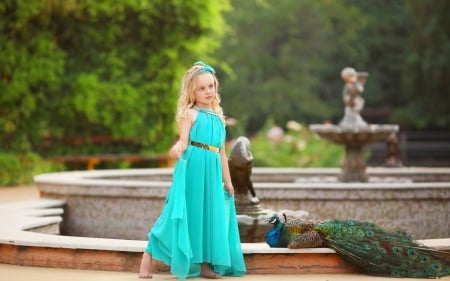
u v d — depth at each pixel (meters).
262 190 11.27
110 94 20.59
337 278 6.89
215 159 6.92
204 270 6.88
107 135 21.44
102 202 11.81
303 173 16.20
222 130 7.02
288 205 11.28
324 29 37.41
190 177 6.84
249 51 38.06
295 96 37.78
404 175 15.59
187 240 6.65
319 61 38.00
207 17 21.75
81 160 19.72
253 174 15.88
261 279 6.84
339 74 38.81
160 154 21.58
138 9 21.06
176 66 21.69
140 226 11.57
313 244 7.19
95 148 21.45
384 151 36.59
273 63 38.59
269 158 24.53
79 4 20.52
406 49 37.25
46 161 19.95
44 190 12.52
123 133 21.09
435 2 34.66
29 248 7.64
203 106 7.04
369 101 38.62
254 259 7.16
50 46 20.03
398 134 37.56
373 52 38.47
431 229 11.21
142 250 7.21
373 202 11.18
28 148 20.03
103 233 11.78
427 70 35.12
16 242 7.66
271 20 38.06
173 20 21.58
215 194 6.87
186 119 6.88
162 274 7.13
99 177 13.79
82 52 21.12
